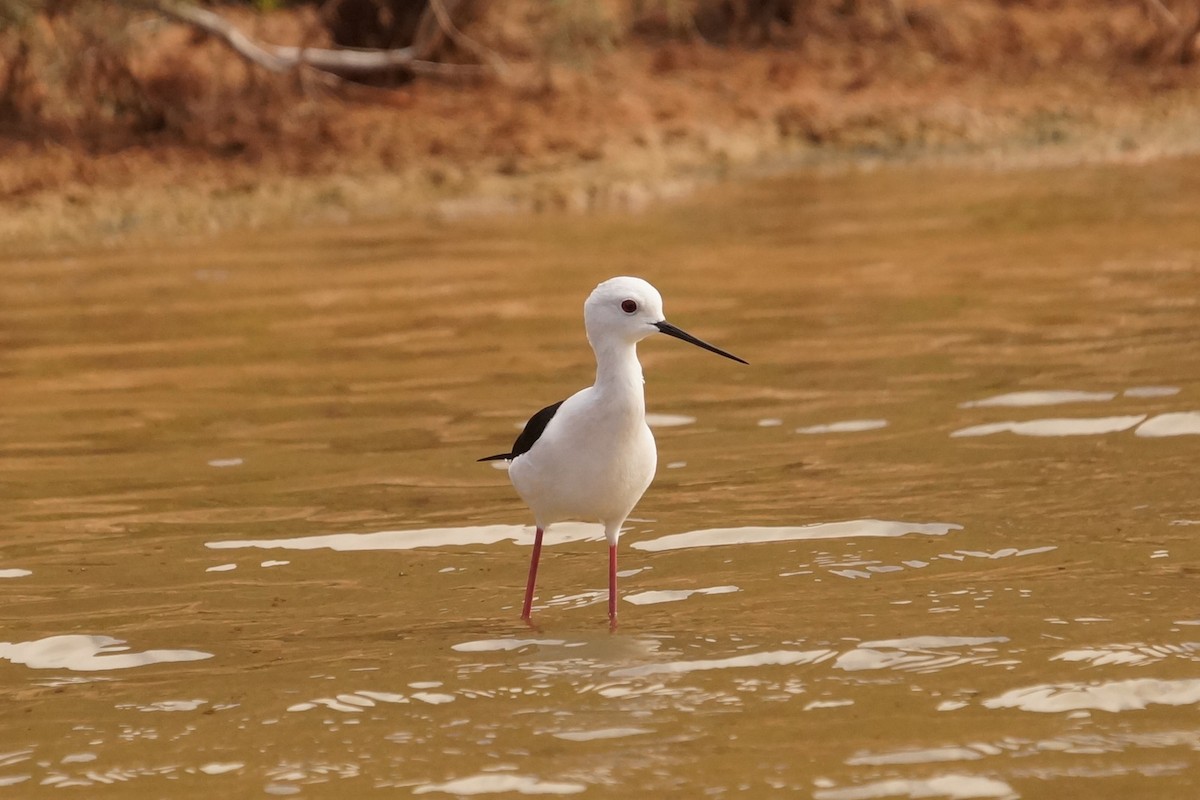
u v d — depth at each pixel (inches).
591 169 976.9
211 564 418.6
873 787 288.0
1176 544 407.5
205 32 1079.0
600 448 350.3
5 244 847.1
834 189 933.8
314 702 332.5
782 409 538.0
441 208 907.4
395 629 373.4
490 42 1190.3
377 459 500.4
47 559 424.2
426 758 305.6
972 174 959.6
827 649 350.9
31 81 1034.7
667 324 347.6
